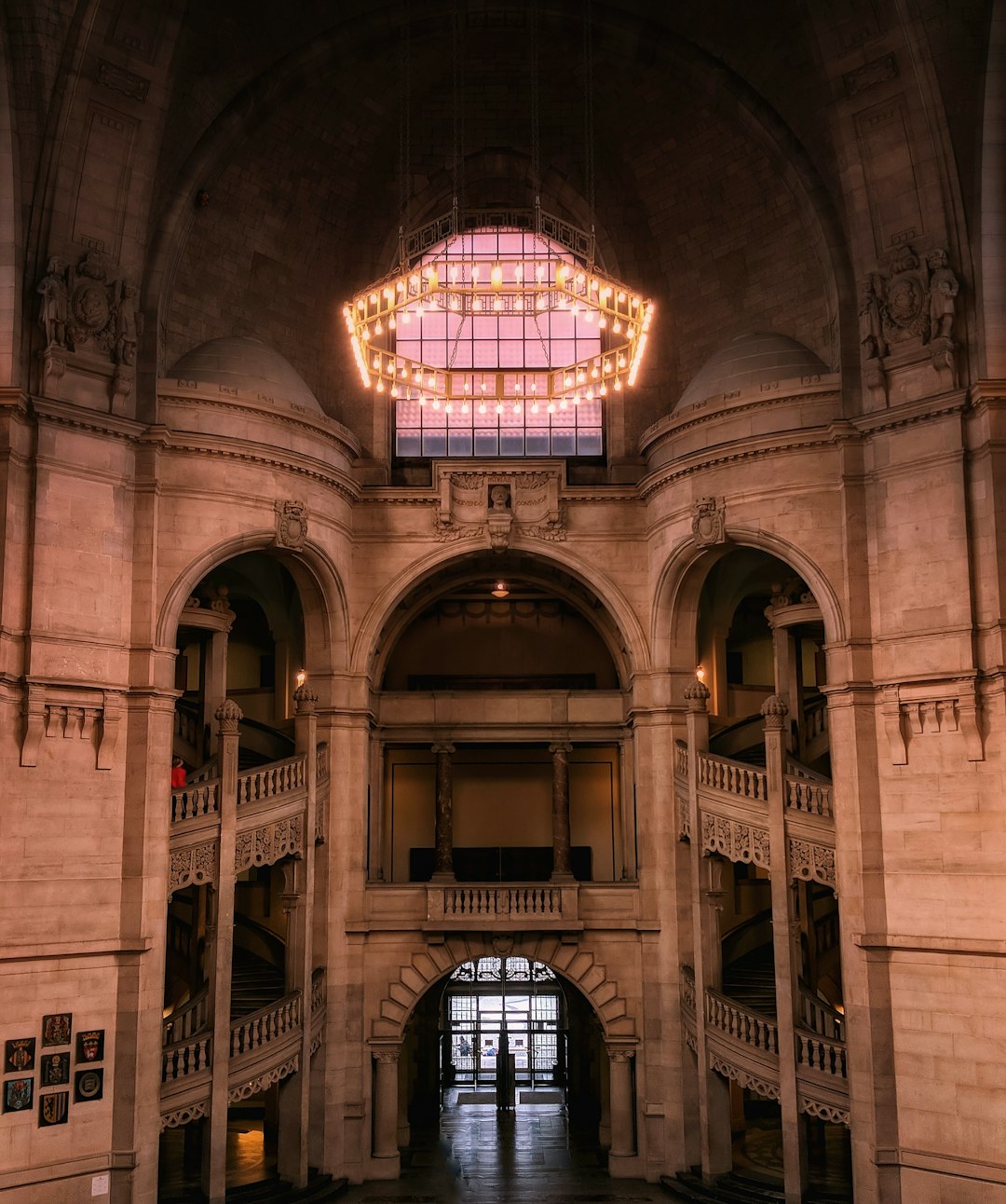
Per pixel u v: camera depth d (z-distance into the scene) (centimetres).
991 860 2080
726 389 2530
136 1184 2103
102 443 2253
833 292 2434
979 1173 2025
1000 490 2128
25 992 2047
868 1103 2148
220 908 2327
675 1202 2433
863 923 2191
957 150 2236
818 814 2322
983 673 2117
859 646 2275
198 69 2416
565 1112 3234
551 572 3062
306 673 2727
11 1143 2006
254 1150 2730
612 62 2697
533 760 3155
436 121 2816
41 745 2114
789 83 2477
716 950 2508
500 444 2939
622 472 2834
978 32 2225
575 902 2703
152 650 2256
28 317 2194
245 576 2897
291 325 2775
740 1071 2383
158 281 2389
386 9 2561
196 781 2427
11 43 2177
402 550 2783
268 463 2477
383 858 3086
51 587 2150
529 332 2969
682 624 2733
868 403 2325
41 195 2214
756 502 2453
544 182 2847
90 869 2144
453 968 2705
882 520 2289
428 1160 2761
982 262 2192
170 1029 2308
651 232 2847
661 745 2709
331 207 2784
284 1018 2445
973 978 2073
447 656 3225
